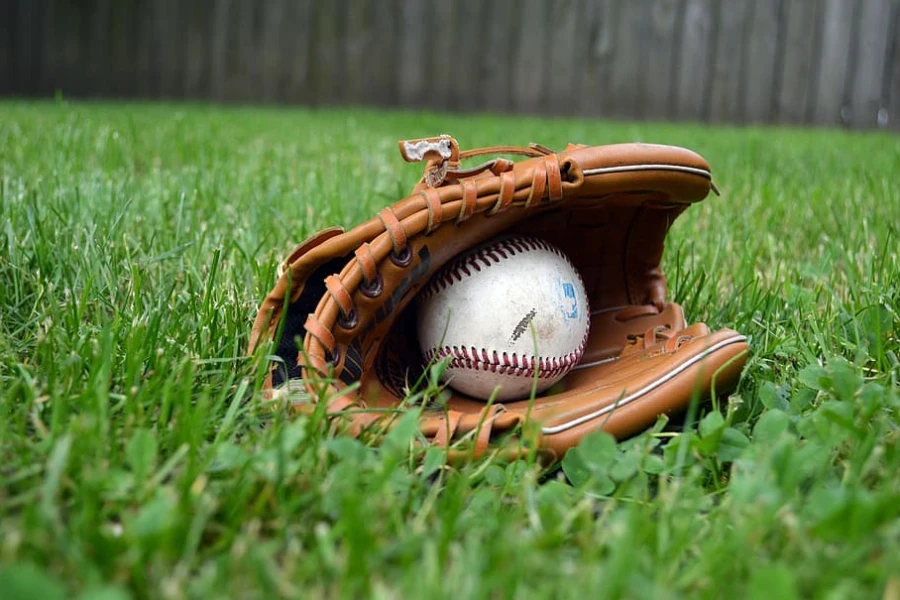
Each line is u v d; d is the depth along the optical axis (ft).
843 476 1.41
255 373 1.60
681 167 1.66
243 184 2.87
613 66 7.42
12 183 2.64
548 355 1.63
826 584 1.15
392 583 1.17
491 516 1.30
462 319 1.62
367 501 1.26
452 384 1.66
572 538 1.28
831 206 2.75
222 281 2.04
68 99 7.57
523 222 1.73
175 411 1.47
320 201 2.68
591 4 7.36
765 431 1.44
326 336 1.55
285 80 7.66
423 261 1.59
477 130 5.31
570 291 1.66
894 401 1.52
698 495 1.36
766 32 7.16
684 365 1.54
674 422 1.61
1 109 5.45
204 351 1.68
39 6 7.55
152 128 4.42
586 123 6.60
